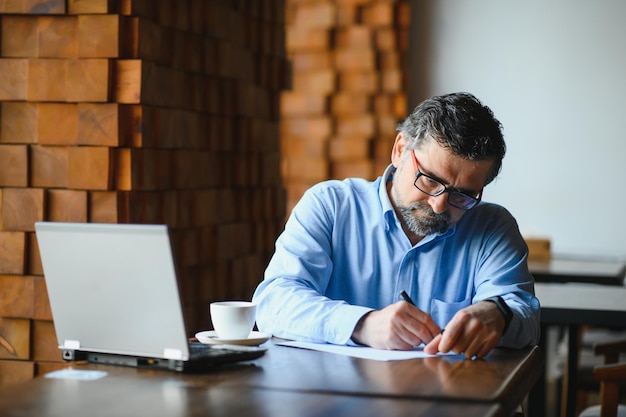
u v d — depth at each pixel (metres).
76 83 2.51
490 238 2.13
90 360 1.64
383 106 5.61
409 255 2.12
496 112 5.63
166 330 1.54
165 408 1.29
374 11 5.56
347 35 5.61
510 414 1.40
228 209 3.31
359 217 2.15
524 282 2.06
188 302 2.98
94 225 1.54
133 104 2.55
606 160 5.48
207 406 1.30
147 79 2.58
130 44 2.55
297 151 5.68
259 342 1.81
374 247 2.14
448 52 5.69
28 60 2.53
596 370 2.31
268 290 1.98
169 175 2.82
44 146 2.56
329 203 2.15
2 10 2.52
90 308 1.59
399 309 1.79
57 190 2.56
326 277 2.10
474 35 5.65
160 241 1.49
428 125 1.93
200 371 1.55
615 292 3.13
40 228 1.58
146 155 2.64
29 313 2.55
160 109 2.69
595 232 5.51
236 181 3.36
